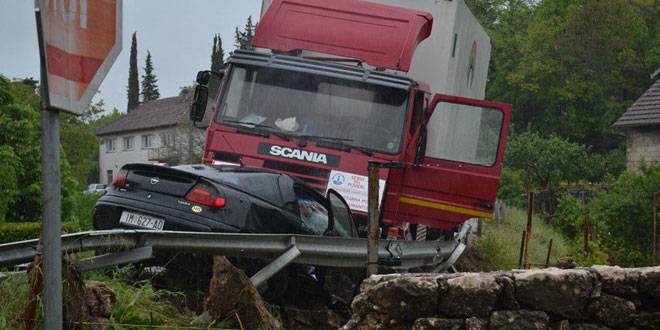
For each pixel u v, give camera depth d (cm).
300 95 1564
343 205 1313
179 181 1133
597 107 8269
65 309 784
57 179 465
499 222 3872
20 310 777
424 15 1702
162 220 1116
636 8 8781
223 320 924
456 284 662
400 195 1544
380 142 1537
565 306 662
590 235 3262
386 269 1351
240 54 1591
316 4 1692
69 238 845
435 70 1795
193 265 1087
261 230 1146
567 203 4306
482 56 2273
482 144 1547
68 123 5922
